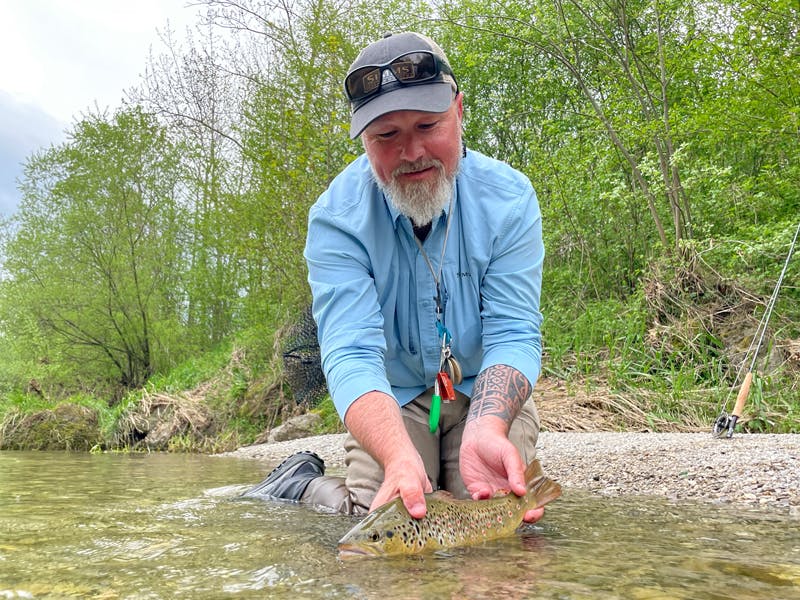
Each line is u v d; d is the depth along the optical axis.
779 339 7.93
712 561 1.90
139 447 11.16
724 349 8.21
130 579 1.72
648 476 4.02
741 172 11.73
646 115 10.60
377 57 2.44
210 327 17.52
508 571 1.77
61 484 4.57
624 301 11.50
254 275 12.62
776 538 2.28
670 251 10.37
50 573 1.80
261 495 3.68
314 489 3.40
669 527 2.53
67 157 16.89
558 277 11.73
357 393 2.48
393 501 2.10
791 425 6.41
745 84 9.30
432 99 2.41
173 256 17.19
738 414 5.25
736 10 9.20
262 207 10.98
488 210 2.85
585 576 1.72
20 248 17.08
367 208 2.80
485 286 2.87
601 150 11.27
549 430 7.14
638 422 7.18
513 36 11.58
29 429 11.73
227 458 7.89
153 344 16.95
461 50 13.98
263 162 10.45
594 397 7.81
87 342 16.66
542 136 12.41
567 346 9.67
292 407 10.82
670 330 8.62
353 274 2.77
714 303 8.84
